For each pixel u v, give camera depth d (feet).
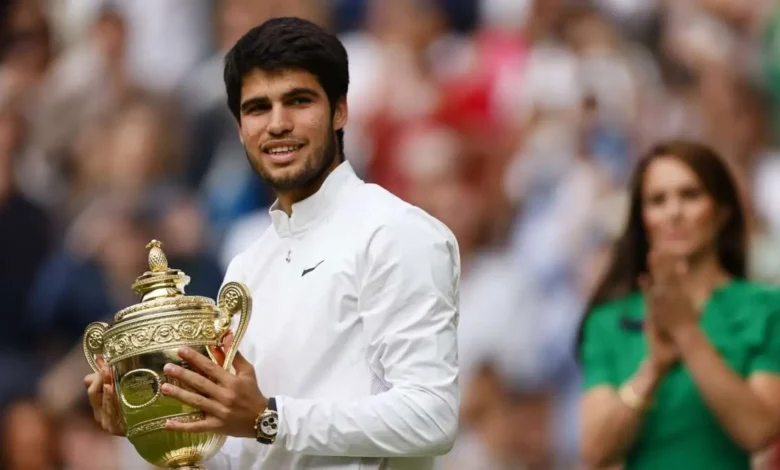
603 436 34.71
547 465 69.87
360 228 27.96
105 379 27.63
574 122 76.18
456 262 28.53
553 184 74.74
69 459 72.08
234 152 77.15
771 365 34.45
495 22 78.84
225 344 26.99
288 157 27.94
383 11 78.79
